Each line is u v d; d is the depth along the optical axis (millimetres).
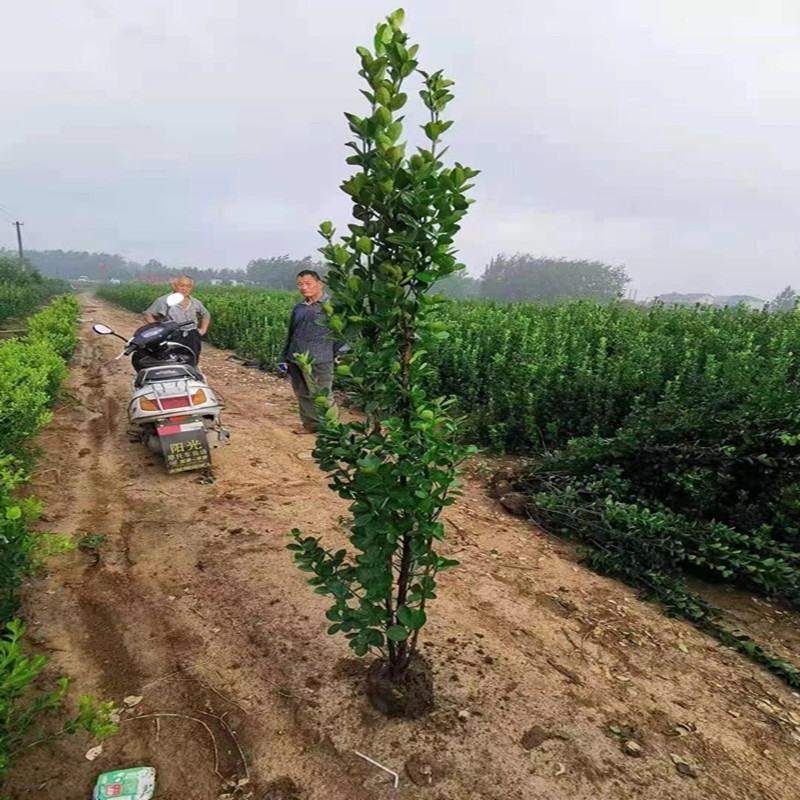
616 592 3969
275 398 9672
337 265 2070
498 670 3053
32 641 3156
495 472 6109
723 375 5707
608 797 2348
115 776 2326
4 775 2314
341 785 2357
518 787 2371
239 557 4125
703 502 4453
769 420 4316
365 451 2178
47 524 4547
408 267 2014
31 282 47188
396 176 1953
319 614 3463
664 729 2730
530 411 6648
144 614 3445
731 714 2859
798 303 9344
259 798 2299
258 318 14922
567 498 4805
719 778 2473
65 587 3684
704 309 10234
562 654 3236
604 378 6652
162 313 7441
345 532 4566
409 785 2361
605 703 2873
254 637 3248
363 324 2078
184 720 2672
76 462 6055
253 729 2627
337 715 2699
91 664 3018
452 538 4570
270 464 6160
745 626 3715
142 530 4520
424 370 2176
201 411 5594
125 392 9430
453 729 2641
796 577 3732
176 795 2303
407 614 2281
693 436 4703
